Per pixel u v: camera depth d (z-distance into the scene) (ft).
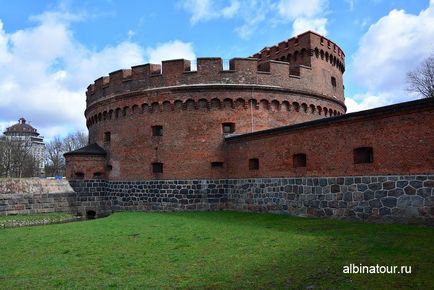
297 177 71.10
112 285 32.04
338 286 29.07
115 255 43.93
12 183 96.58
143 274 35.29
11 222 85.30
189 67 94.99
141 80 97.71
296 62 106.83
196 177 91.15
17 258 44.50
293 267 34.94
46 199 98.78
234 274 33.81
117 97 101.96
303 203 69.46
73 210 101.86
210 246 46.78
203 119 92.22
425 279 29.14
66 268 38.70
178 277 33.71
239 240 49.78
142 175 96.32
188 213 85.76
